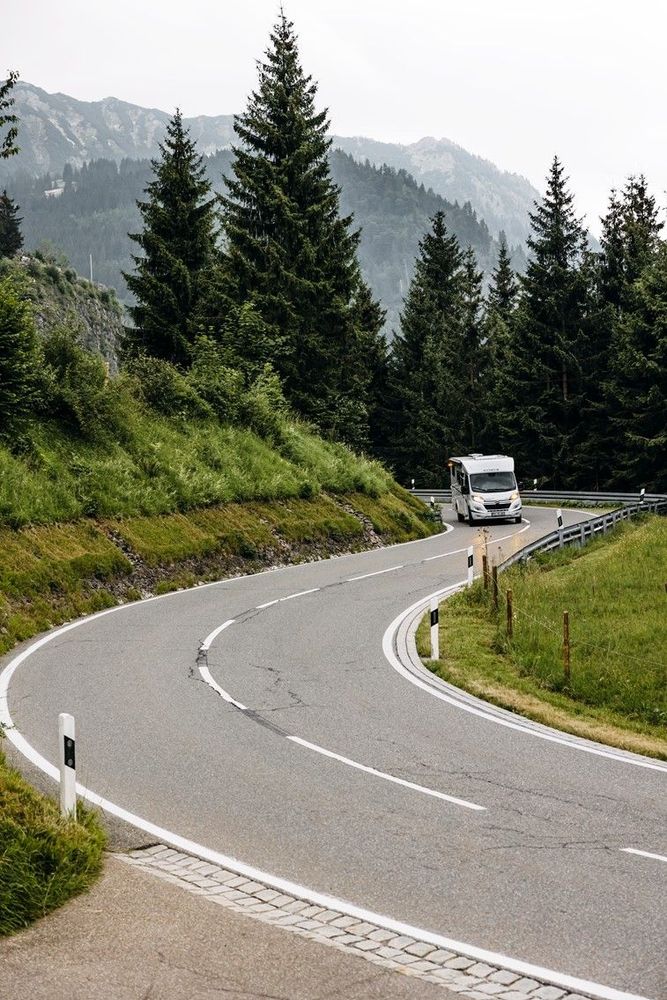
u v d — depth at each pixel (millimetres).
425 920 6379
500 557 28156
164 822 8320
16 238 106188
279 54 45594
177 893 6668
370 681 14211
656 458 52375
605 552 29156
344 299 46406
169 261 42250
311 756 10414
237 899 6707
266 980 5441
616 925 6297
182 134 43188
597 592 21734
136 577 22422
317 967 5629
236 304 43094
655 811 8797
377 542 34125
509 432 58406
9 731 10992
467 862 7453
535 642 17281
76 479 24156
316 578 25266
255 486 31344
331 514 33531
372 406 70125
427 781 9633
